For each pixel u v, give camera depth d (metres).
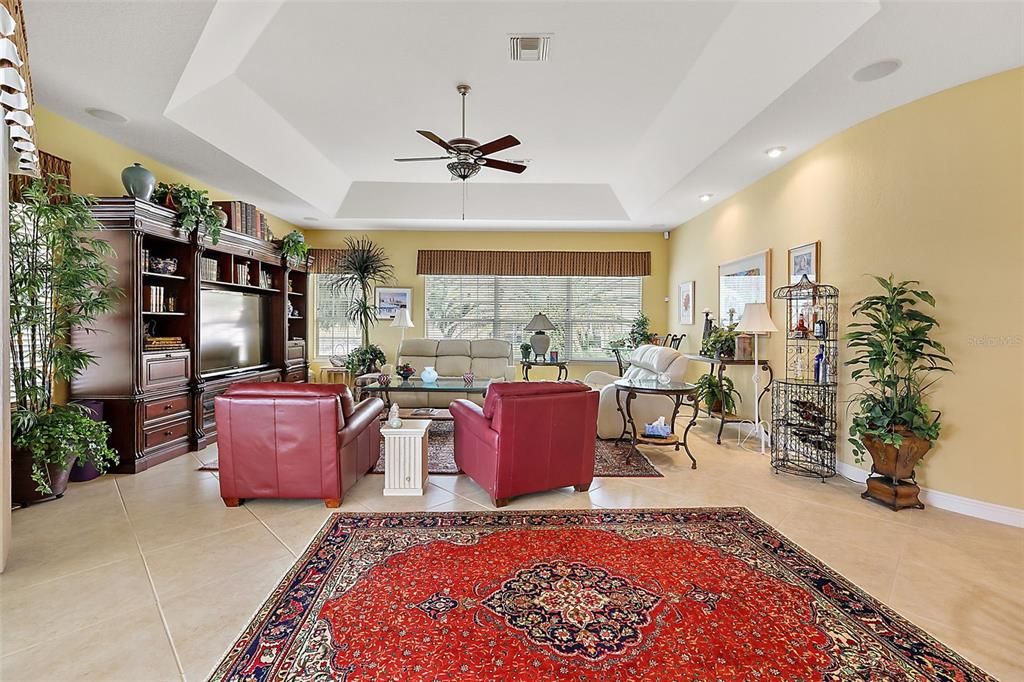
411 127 4.56
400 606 2.00
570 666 1.66
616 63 3.43
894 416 3.14
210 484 3.50
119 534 2.67
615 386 4.80
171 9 2.55
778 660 1.69
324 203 6.24
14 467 3.03
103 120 3.57
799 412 3.98
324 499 3.10
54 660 1.67
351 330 7.76
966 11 2.33
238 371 5.14
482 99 3.99
